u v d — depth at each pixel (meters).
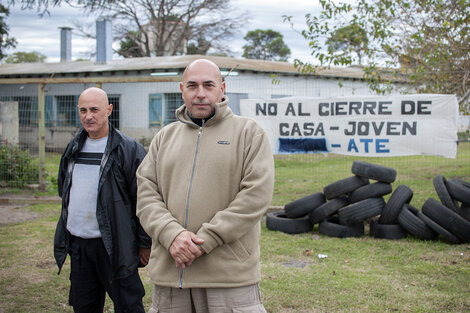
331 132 8.33
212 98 2.56
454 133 7.72
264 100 8.57
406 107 7.92
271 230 6.99
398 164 14.74
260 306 2.54
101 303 3.35
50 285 4.74
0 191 10.12
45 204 9.19
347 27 9.29
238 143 2.58
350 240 6.32
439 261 5.31
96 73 18.98
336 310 4.02
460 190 6.23
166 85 16.92
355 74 17.58
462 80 9.23
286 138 8.55
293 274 4.93
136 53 36.62
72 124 19.17
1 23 19.19
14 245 6.16
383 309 4.02
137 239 3.17
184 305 2.53
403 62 9.45
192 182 2.52
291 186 11.00
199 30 34.97
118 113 18.22
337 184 6.59
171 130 2.78
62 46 23.48
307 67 9.30
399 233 6.34
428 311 3.96
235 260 2.46
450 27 8.55
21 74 20.25
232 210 2.41
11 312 4.09
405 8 9.12
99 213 3.03
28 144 12.97
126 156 3.12
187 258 2.36
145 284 4.76
